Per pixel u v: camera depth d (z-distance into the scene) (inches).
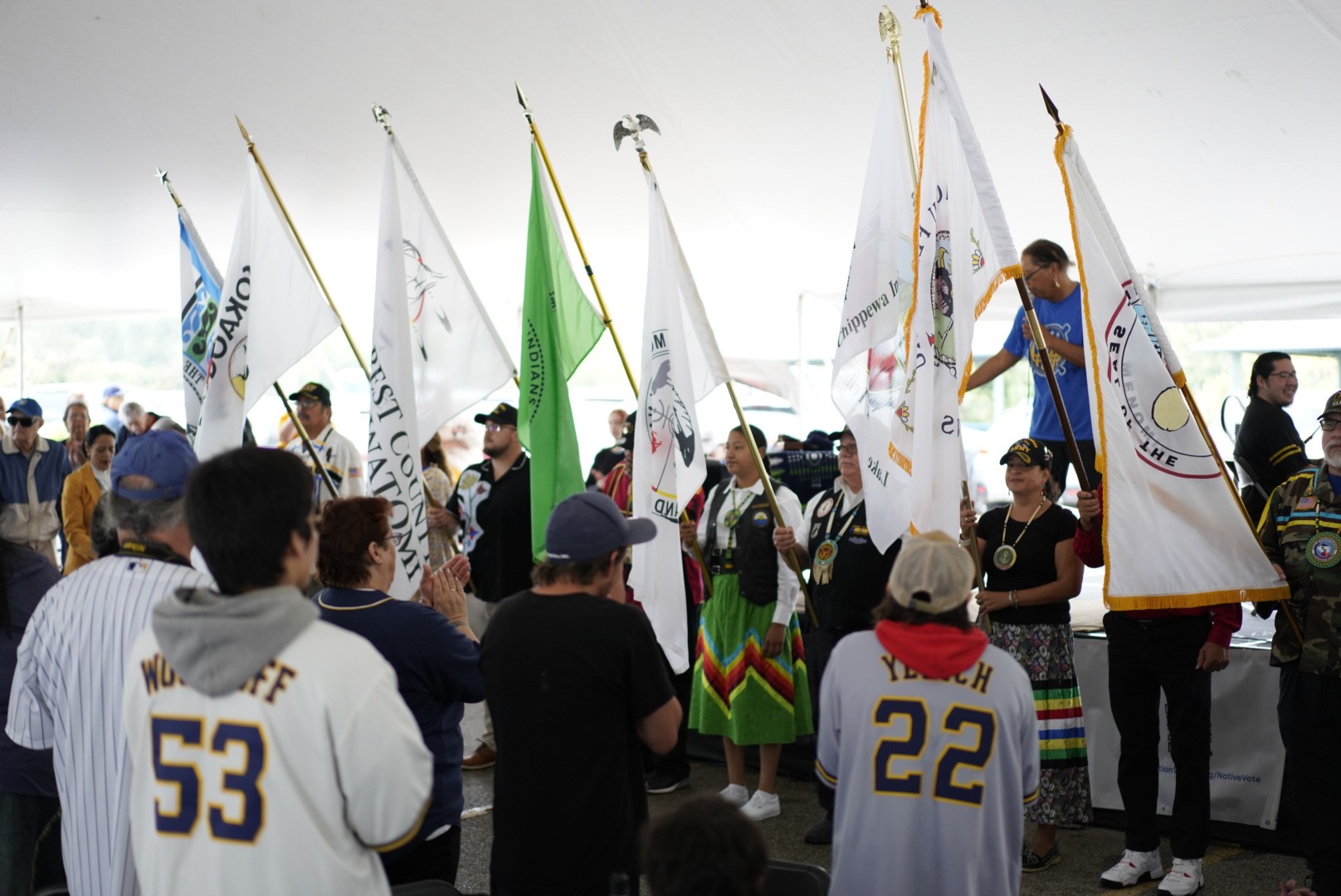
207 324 208.8
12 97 283.4
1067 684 184.9
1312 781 154.1
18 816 121.4
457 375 196.5
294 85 284.8
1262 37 211.3
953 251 152.6
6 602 117.2
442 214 371.2
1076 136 261.9
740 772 223.0
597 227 377.1
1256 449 219.0
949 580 100.9
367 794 71.7
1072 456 163.2
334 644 72.8
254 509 72.9
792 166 310.5
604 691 108.6
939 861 97.0
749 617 213.2
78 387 636.1
